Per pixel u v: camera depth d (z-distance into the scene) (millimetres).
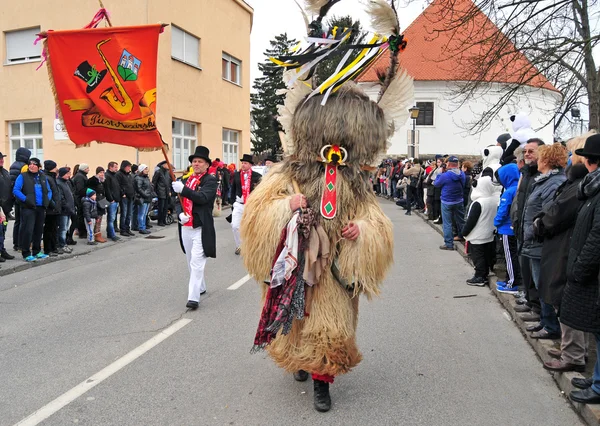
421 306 6121
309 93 3668
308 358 3393
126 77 5133
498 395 3750
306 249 3361
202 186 5938
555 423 3344
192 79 19172
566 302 3295
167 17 17391
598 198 3105
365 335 5070
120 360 4422
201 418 3412
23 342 4926
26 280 7797
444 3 9930
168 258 9461
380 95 3803
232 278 7684
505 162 6734
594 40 9273
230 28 22312
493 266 7859
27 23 17875
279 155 4262
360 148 3482
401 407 3561
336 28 3693
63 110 5113
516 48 10039
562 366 3930
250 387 3883
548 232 3732
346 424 3330
